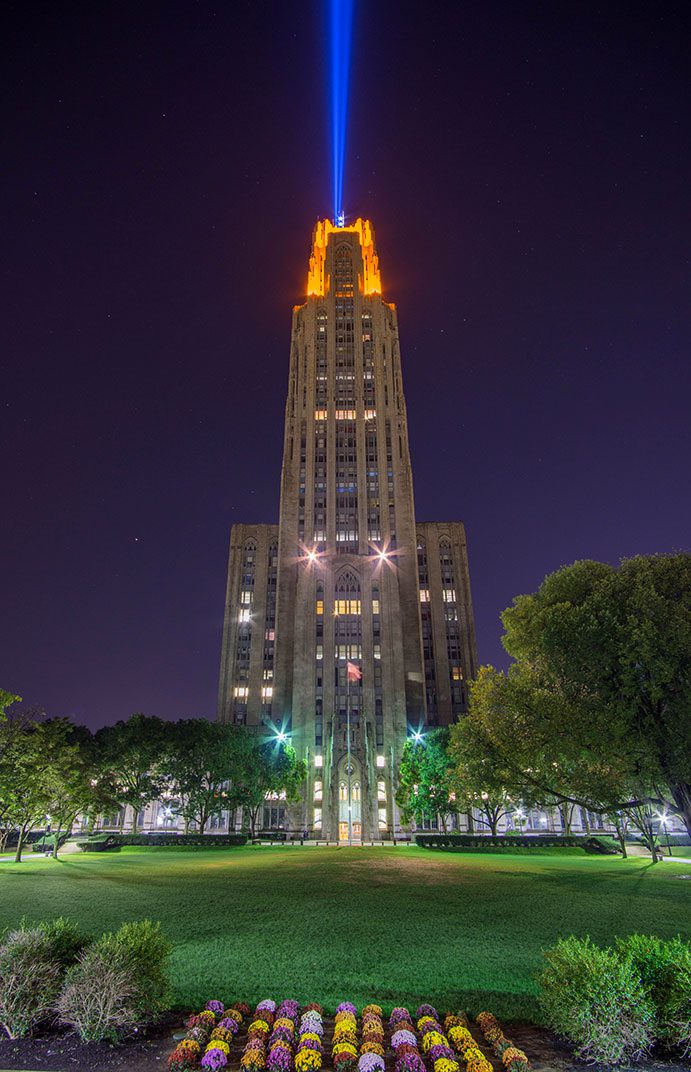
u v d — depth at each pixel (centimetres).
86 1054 1088
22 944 1265
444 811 7906
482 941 1919
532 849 6706
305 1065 1016
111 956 1208
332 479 13188
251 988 1440
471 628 13875
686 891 3130
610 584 3384
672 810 3250
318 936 1992
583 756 3309
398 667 11444
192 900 2723
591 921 2245
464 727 3769
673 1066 1041
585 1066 1047
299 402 14075
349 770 9956
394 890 3109
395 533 12912
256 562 14675
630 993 1091
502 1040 1098
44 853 6606
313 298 15138
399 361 15150
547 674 3534
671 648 2931
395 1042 1103
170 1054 1092
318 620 11925
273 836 8869
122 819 11150
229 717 13362
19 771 5000
